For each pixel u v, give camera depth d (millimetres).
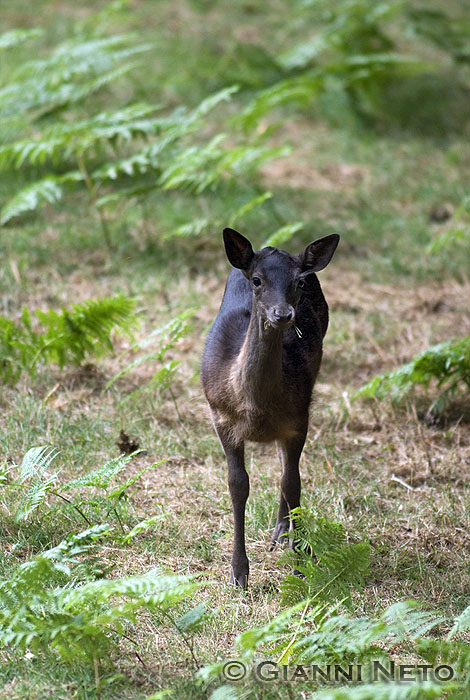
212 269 14391
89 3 24234
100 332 11500
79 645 6758
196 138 18375
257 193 16219
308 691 6816
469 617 6879
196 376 11672
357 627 6723
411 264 14781
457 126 20328
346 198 16875
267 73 20875
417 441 10844
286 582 7547
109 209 15492
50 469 9734
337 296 13867
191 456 10273
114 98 19422
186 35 22719
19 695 6637
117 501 8633
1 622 6758
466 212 15633
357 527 9148
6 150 14617
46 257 14211
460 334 12930
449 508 9484
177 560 8500
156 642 7355
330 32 21047
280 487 9211
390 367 12258
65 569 7043
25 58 20281
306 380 8422
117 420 10750
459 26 23500
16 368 11664
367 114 20344
